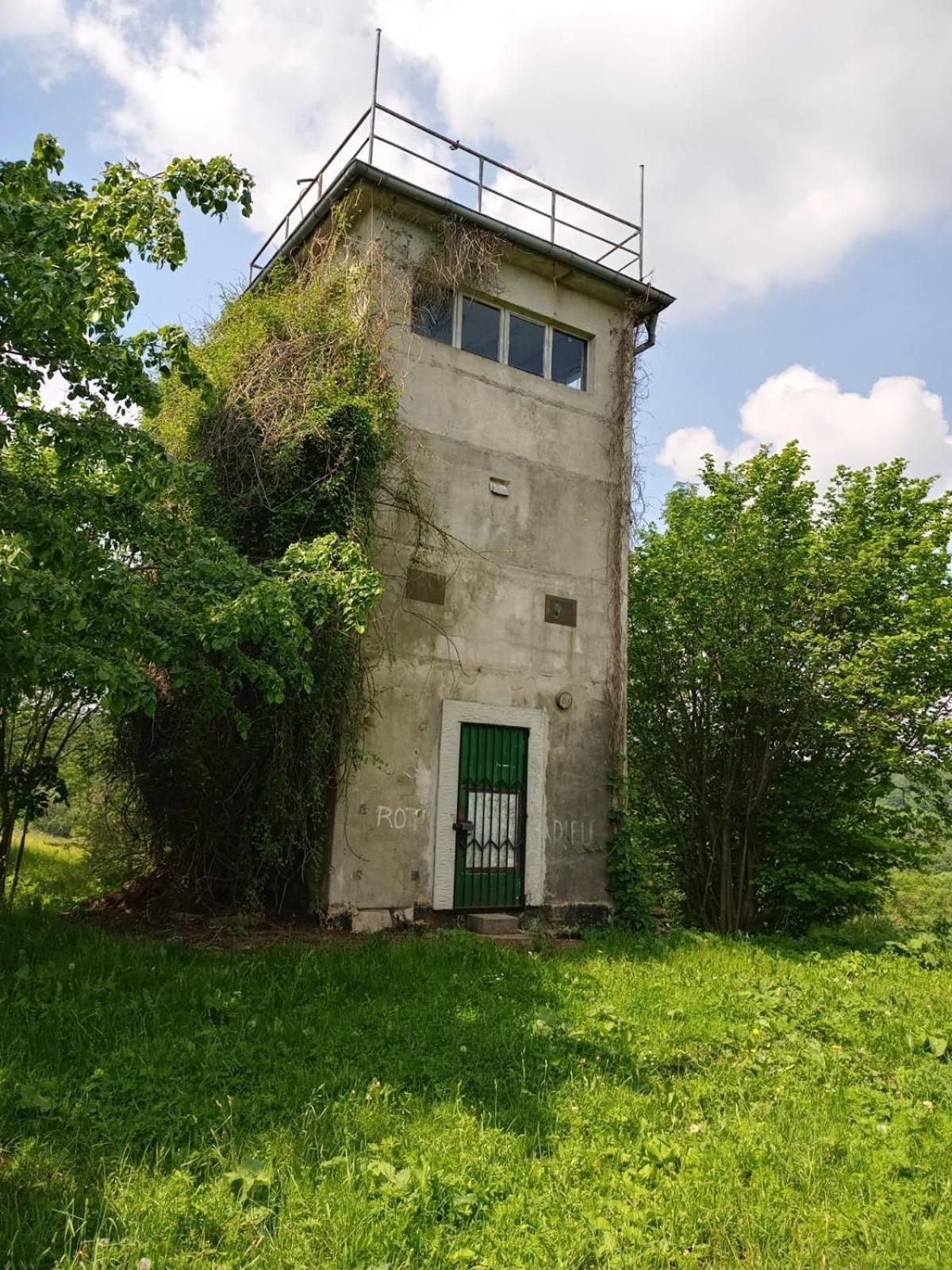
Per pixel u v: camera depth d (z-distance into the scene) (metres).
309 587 6.62
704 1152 4.09
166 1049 4.75
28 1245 2.95
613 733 10.83
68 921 7.80
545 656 10.40
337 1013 5.67
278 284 10.10
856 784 13.05
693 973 7.83
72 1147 3.66
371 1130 3.98
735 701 13.61
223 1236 3.12
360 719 8.60
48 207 5.20
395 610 9.22
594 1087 4.71
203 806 8.57
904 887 17.23
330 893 8.41
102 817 9.95
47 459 7.45
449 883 9.20
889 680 12.33
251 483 8.70
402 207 9.73
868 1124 4.58
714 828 14.08
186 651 6.33
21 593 4.75
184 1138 3.84
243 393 8.84
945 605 12.09
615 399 11.53
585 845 10.40
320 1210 3.31
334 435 8.45
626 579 11.23
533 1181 3.71
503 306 10.77
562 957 8.08
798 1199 3.75
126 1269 2.89
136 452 5.92
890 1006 6.98
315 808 8.38
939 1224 3.59
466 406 10.13
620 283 11.26
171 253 6.27
